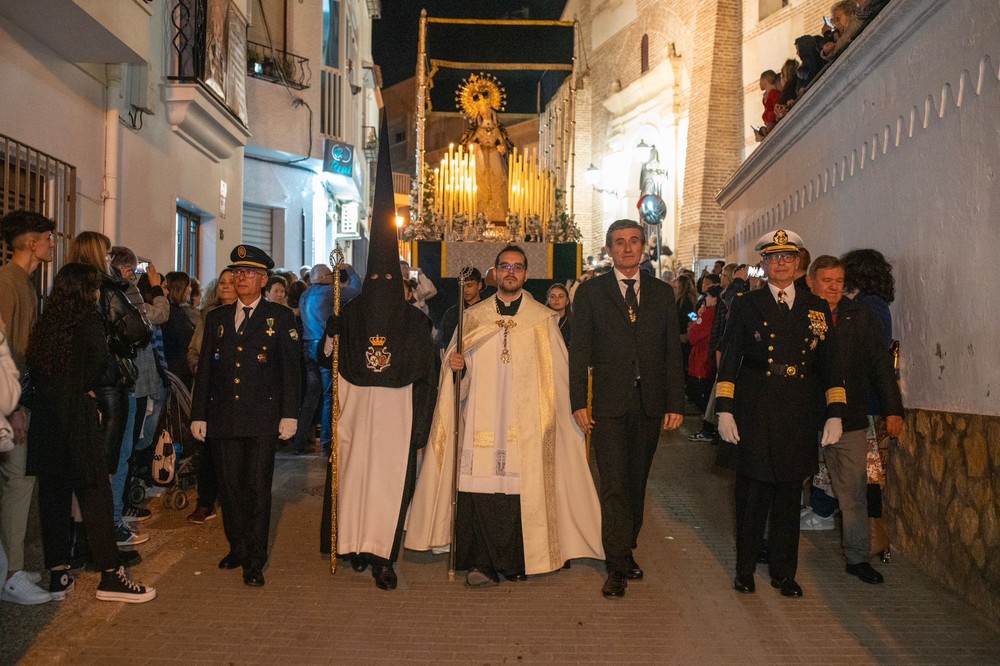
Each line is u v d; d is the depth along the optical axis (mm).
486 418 5480
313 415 9883
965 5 5105
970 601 4934
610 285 5344
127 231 8922
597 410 5254
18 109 6762
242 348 5355
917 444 5699
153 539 6223
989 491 4699
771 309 5105
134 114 9117
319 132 17344
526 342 5547
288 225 17328
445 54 14273
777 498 5172
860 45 6609
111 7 6941
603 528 5238
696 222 22703
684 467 9125
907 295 5988
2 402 3670
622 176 28953
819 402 5246
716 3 22641
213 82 10828
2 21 6543
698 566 5730
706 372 10578
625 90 28125
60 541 4820
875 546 5707
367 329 5367
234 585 5211
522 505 5375
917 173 5863
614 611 4852
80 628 4445
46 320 4750
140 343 5262
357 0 22781
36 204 7203
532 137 17906
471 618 4719
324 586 5230
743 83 22312
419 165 13961
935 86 5551
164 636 4383
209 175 12016
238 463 5418
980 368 4855
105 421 5102
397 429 5379
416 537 5641
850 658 4199
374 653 4211
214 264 12266
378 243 5461
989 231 4762
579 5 32375
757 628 4594
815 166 8727
